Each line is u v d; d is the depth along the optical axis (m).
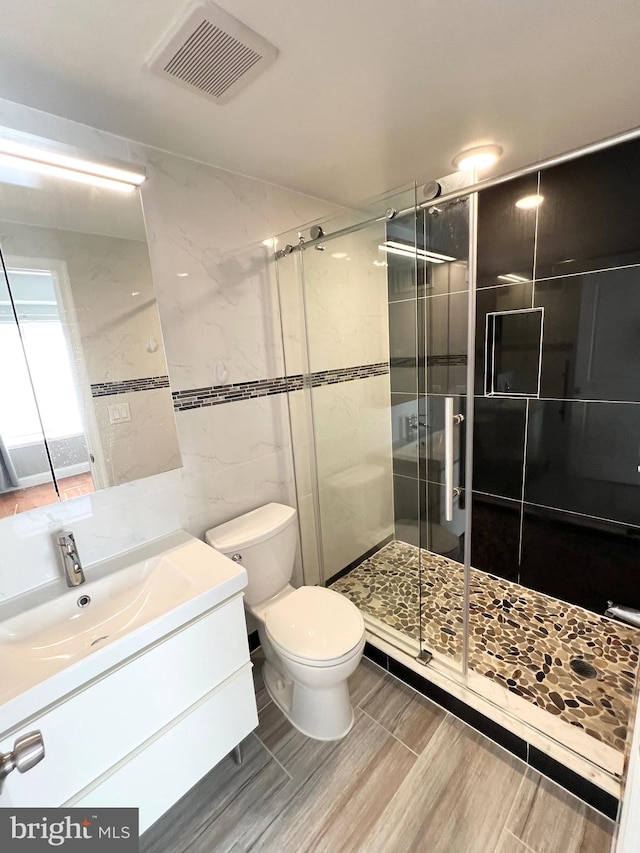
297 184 1.75
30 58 0.90
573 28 0.90
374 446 2.31
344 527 2.30
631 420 1.72
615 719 1.38
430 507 2.03
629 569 1.83
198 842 1.18
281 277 1.81
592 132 1.41
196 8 0.79
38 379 1.17
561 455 1.94
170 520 1.53
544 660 1.67
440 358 1.82
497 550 2.25
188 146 1.35
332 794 1.29
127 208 1.29
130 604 1.27
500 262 1.95
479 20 0.86
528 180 1.79
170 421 1.47
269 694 1.69
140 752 1.04
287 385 1.90
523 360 1.98
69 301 1.21
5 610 1.11
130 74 0.97
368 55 0.96
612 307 1.69
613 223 1.62
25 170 1.10
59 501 1.23
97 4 0.77
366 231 1.73
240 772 1.37
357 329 2.14
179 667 1.10
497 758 1.36
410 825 1.19
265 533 1.63
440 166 1.66
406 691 1.65
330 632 1.44
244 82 1.02
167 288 1.43
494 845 1.13
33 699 0.83
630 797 0.69
